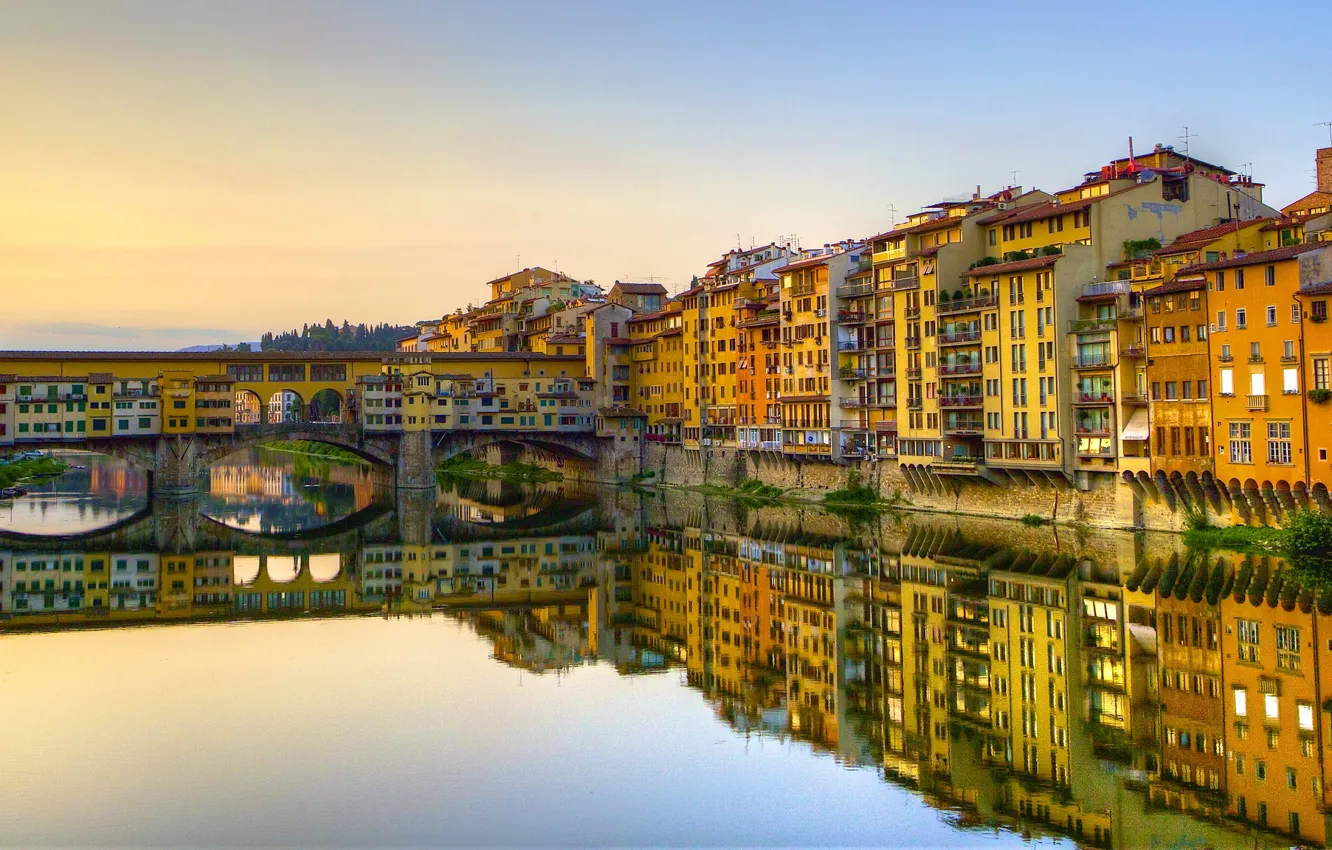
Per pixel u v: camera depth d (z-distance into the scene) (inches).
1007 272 4271.7
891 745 2033.7
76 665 2628.0
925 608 2994.6
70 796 1824.6
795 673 2506.2
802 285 5679.1
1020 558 3563.0
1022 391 4247.0
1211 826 1638.8
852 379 5329.7
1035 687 2263.8
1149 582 3061.0
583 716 2240.4
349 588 3693.4
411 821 1742.1
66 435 6112.2
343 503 6323.8
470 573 3973.9
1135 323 3900.1
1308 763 1829.5
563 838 1681.8
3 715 2239.2
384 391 6781.5
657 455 7190.0
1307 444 3270.2
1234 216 4443.9
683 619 3154.5
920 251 4845.0
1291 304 3307.1
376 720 2214.6
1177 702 2124.8
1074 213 4259.4
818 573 3641.7
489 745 2073.1
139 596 3543.3
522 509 6023.6
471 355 7377.0
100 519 5502.0
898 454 4995.1
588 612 3287.4
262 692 2405.3
